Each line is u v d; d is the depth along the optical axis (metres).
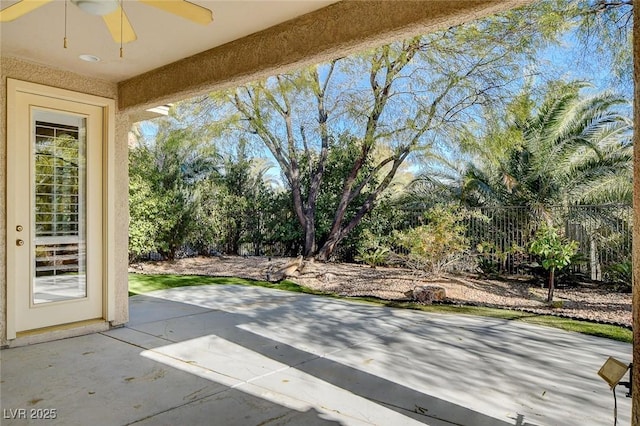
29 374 3.39
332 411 2.77
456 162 10.16
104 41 3.79
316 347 4.19
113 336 4.53
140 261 10.80
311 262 10.34
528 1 2.43
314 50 3.27
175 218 10.40
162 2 2.47
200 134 10.65
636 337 1.56
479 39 7.96
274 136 10.69
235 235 12.38
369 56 8.86
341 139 10.82
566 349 4.21
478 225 9.00
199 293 7.24
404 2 2.81
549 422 2.66
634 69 1.57
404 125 9.28
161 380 3.28
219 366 3.61
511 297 7.00
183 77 4.24
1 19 2.62
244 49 3.73
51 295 4.45
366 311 5.98
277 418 2.67
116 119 5.02
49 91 4.39
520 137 8.67
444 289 7.07
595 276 7.87
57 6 3.13
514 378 3.40
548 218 8.15
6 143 4.08
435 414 2.74
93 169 4.80
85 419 2.64
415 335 4.68
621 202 8.26
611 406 2.89
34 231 4.33
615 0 6.93
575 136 8.79
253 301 6.59
